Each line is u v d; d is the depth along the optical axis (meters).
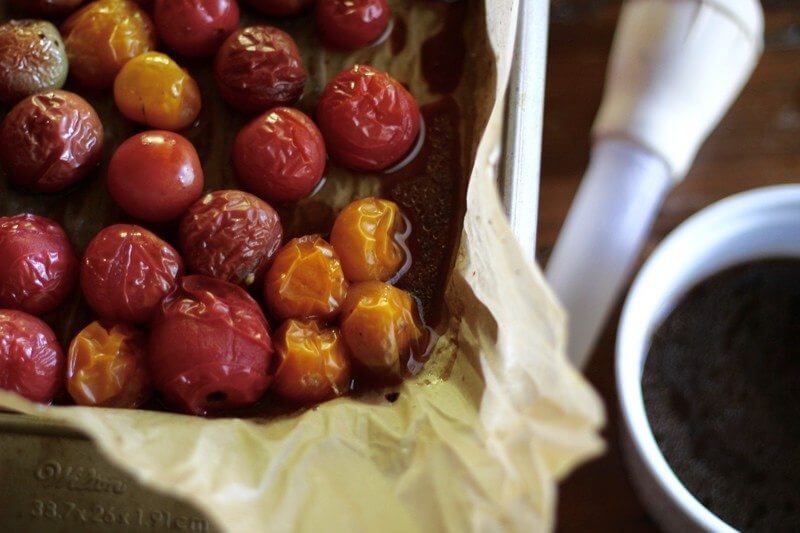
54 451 0.32
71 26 0.37
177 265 0.34
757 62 0.43
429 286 0.36
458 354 0.34
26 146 0.35
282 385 0.34
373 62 0.39
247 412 0.34
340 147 0.36
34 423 0.32
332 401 0.34
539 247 0.41
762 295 0.39
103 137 0.37
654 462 0.35
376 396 0.34
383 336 0.34
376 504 0.31
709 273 0.39
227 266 0.34
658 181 0.37
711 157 0.43
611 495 0.38
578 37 0.44
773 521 0.36
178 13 0.37
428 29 0.39
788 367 0.38
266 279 0.35
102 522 0.31
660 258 0.37
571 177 0.42
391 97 0.36
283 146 0.35
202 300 0.33
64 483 0.32
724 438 0.37
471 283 0.34
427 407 0.33
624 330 0.36
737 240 0.38
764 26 0.44
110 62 0.37
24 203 0.36
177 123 0.37
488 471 0.31
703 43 0.37
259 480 0.31
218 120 0.37
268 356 0.34
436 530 0.31
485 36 0.38
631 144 0.37
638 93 0.37
